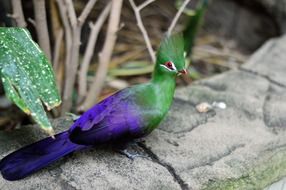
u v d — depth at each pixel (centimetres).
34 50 191
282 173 210
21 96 184
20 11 216
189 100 228
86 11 221
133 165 199
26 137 205
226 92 234
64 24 225
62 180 193
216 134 213
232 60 287
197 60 284
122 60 273
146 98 196
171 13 316
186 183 196
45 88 188
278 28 291
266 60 256
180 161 202
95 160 199
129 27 297
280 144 212
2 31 191
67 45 227
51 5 228
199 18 253
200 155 205
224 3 309
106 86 259
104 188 192
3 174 189
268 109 227
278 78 244
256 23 300
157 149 205
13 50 188
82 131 192
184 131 214
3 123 239
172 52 197
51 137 193
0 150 200
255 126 219
